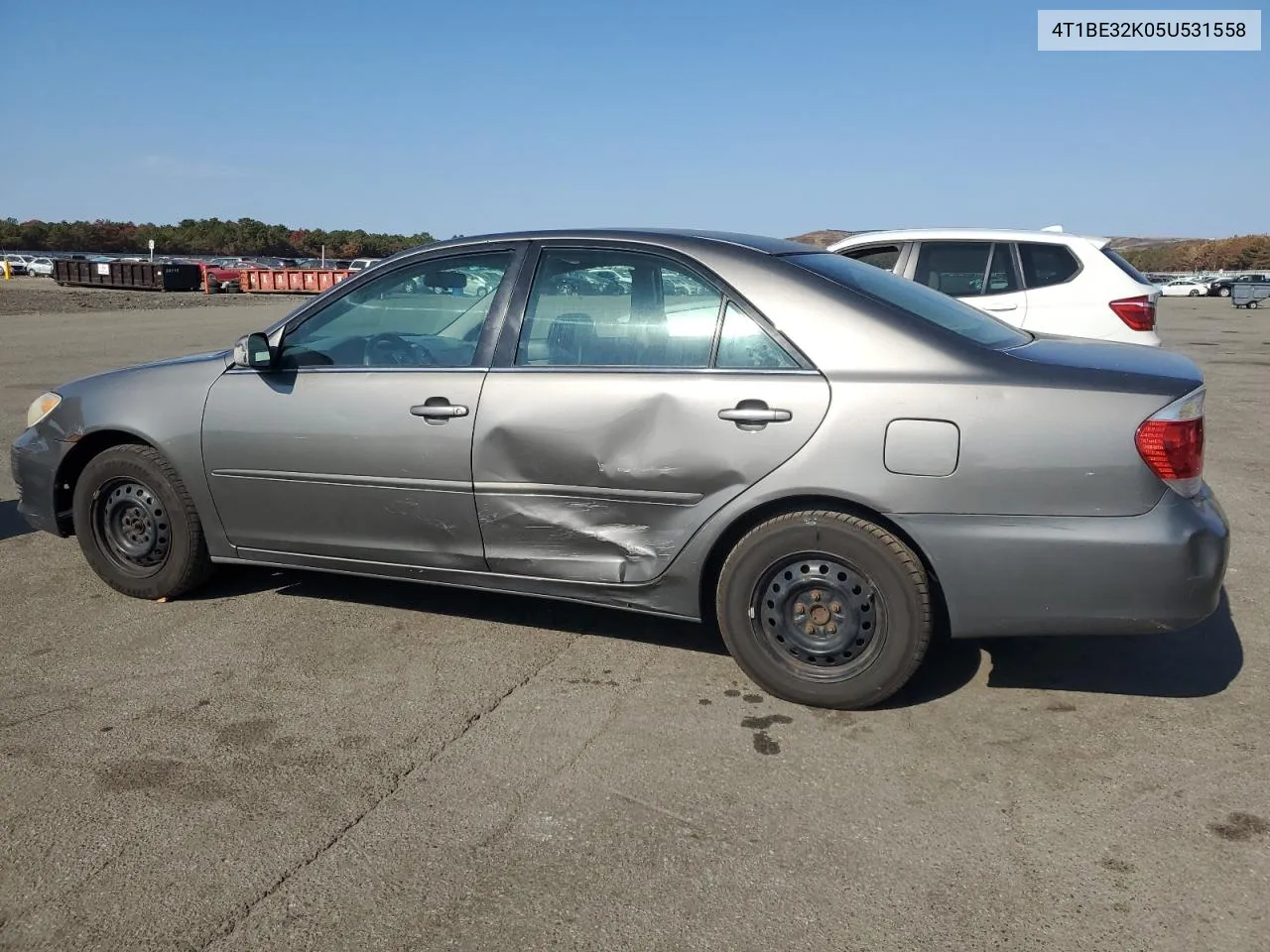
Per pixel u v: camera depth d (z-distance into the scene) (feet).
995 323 12.77
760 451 11.18
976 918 7.97
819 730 11.09
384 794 9.84
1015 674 12.46
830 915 8.02
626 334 12.09
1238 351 57.06
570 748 10.75
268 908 8.15
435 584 14.32
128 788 9.95
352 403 13.19
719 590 11.77
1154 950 7.59
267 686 12.28
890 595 10.98
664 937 7.79
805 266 11.77
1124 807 9.50
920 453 10.64
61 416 15.19
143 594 15.08
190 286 158.10
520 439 12.23
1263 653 13.07
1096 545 10.30
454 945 7.72
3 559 17.24
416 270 13.42
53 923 7.98
